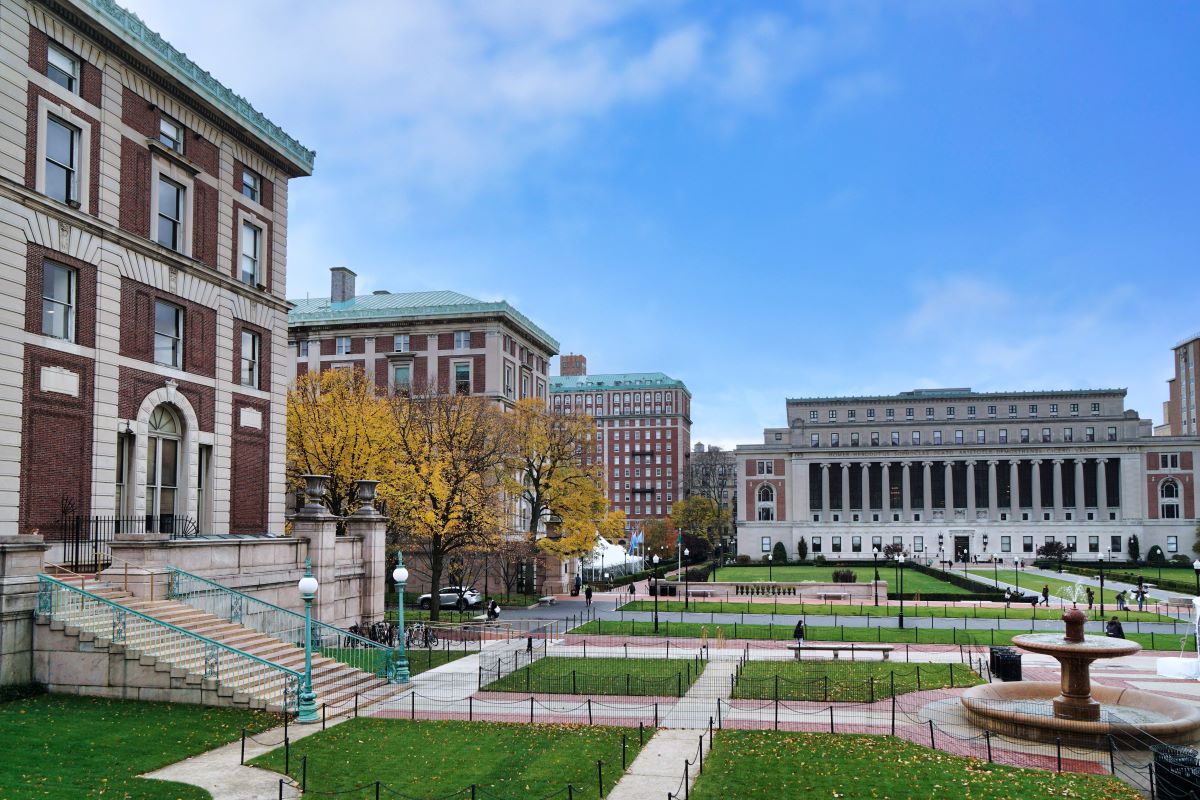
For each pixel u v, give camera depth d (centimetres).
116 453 3266
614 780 2047
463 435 5881
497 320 8362
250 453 4091
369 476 5422
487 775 2072
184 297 3666
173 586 2925
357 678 3106
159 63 3466
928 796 1938
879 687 3259
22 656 2545
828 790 1977
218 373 3859
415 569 7075
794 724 2666
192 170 3731
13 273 2859
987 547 14288
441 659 3850
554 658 3975
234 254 4031
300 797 1878
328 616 3784
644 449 18838
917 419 15038
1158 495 13838
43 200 2955
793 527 14775
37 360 2956
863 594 7969
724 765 2183
